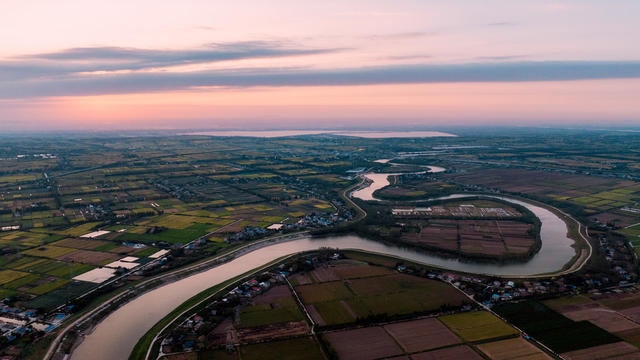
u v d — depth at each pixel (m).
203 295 187.50
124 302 183.25
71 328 159.25
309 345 146.00
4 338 151.00
